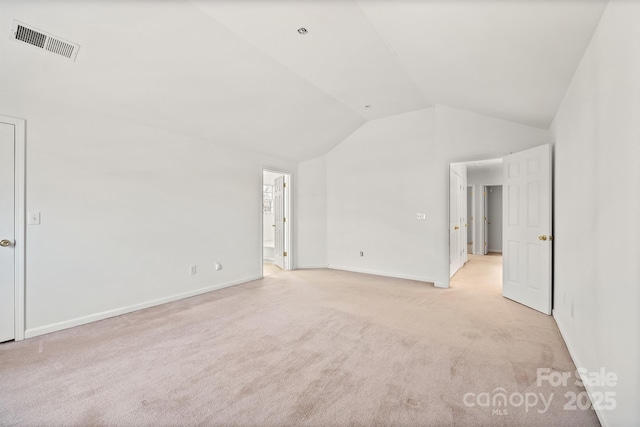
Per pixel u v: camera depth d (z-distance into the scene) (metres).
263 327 2.87
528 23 1.85
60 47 2.25
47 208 2.76
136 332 2.77
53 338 2.64
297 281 4.79
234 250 4.57
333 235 5.84
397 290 4.21
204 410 1.68
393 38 2.60
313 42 2.70
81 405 1.73
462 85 3.26
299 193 5.82
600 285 1.67
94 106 2.96
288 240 5.74
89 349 2.42
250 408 1.70
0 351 2.39
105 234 3.15
